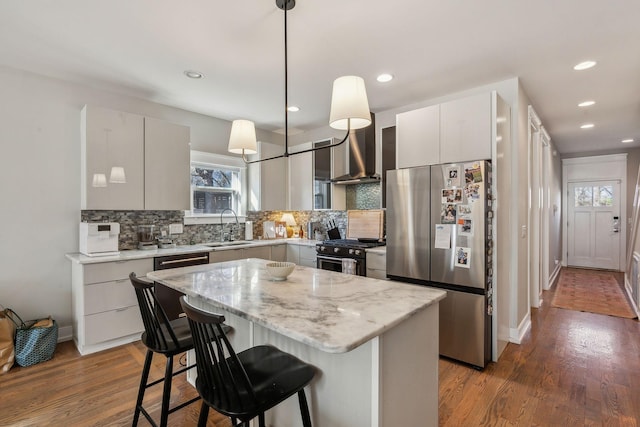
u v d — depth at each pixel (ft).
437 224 9.30
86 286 9.29
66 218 10.56
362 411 4.43
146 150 11.26
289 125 15.97
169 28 7.50
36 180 10.02
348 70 9.77
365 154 13.61
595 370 8.41
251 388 3.90
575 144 20.56
